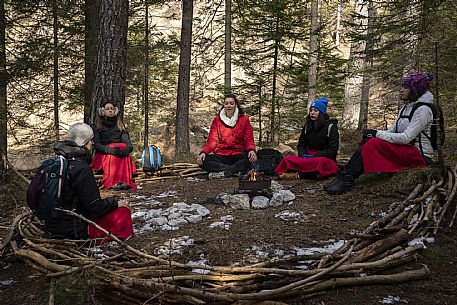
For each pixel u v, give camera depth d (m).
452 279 2.87
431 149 4.80
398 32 7.37
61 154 3.22
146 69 12.44
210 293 2.46
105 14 6.52
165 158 9.55
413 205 3.89
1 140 5.83
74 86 10.24
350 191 4.90
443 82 7.00
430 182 4.19
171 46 12.50
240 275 2.65
